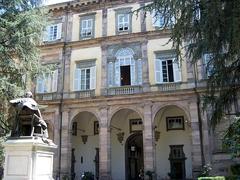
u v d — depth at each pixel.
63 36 40.69
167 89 34.72
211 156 31.38
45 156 12.76
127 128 39.84
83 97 37.03
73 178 38.28
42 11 26.50
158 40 36.78
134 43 37.56
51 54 40.41
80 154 40.69
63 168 35.62
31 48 25.30
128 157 39.56
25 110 12.66
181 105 33.84
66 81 38.72
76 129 41.19
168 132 38.12
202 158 31.67
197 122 32.69
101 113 36.06
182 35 14.95
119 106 35.69
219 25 13.30
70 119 37.12
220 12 12.91
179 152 37.22
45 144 12.62
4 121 23.77
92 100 36.59
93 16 40.47
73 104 37.38
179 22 14.61
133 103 35.34
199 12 14.28
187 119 33.91
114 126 38.41
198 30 14.14
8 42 23.73
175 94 34.09
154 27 37.25
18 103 12.77
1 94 23.28
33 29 24.86
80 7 41.28
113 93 36.34
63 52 39.97
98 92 37.03
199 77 34.09
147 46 37.00
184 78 34.72
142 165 40.22
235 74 15.14
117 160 39.16
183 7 14.32
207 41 13.88
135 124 39.69
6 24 23.31
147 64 36.34
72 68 39.22
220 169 30.86
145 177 32.47
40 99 38.50
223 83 15.48
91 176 36.75
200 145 32.06
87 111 36.72
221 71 15.28
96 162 39.72
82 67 38.88
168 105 34.25
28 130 12.71
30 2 25.50
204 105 16.38
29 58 25.25
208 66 15.85
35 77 26.50
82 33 40.34
